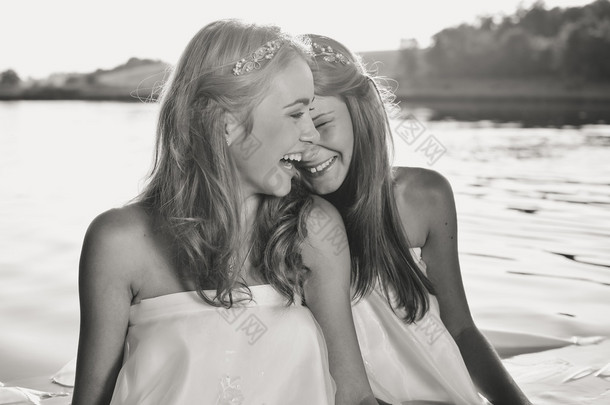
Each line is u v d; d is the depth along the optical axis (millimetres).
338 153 2041
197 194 1674
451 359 2189
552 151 8844
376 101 2109
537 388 2424
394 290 2193
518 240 4523
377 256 2158
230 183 1665
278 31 1711
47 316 3182
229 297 1644
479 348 2273
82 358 1688
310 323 1711
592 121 13336
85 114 16047
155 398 1604
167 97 1721
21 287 3568
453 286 2336
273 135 1647
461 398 2172
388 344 2225
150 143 9844
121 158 8344
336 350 1808
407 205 2270
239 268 1668
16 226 4859
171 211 1674
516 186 6492
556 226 4891
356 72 2049
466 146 9352
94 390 1687
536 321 3092
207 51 1668
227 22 1713
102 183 6637
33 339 2934
